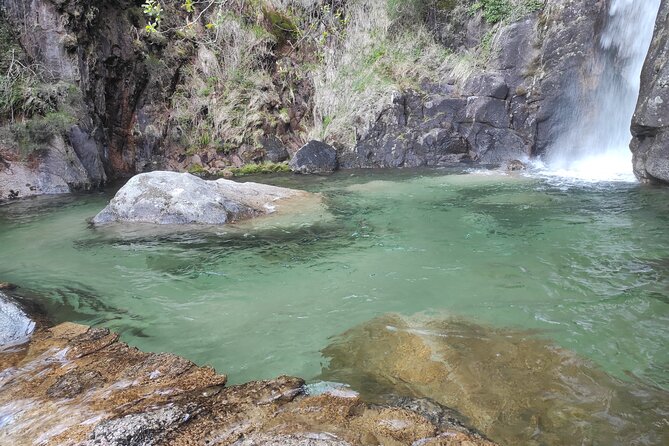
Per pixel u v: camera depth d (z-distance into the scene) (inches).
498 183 359.3
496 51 472.4
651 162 308.0
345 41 544.7
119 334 139.5
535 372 111.0
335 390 103.6
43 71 383.2
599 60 425.4
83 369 115.6
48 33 382.6
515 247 209.2
